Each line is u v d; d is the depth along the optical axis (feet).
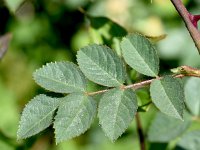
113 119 0.87
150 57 0.92
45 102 0.91
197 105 1.28
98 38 1.24
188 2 1.90
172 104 0.88
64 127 0.87
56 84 0.90
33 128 0.89
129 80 1.09
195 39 0.93
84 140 2.07
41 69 0.91
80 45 2.22
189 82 1.28
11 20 2.16
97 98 0.90
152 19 2.24
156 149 1.40
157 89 0.89
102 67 0.91
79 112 0.88
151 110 1.68
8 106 2.16
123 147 1.99
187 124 1.27
